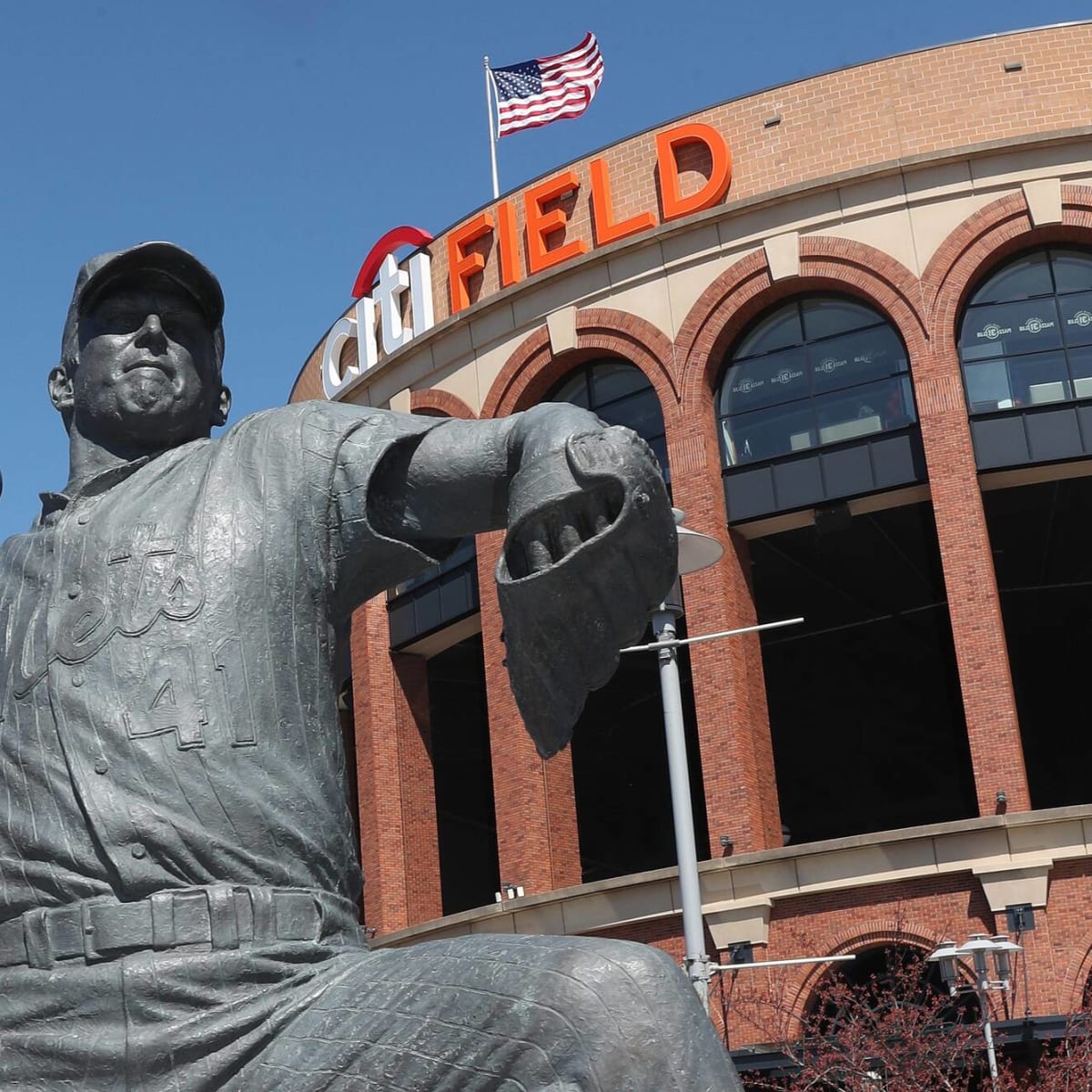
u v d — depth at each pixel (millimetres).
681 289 34062
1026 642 41875
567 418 2504
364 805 36594
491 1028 2199
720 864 29969
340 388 39469
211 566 2613
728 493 33062
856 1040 25016
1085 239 32312
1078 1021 25797
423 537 2783
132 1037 2326
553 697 2555
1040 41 33594
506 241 36750
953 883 28953
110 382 2812
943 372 31719
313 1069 2291
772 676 42344
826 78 34281
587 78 38344
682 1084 2123
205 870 2434
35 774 2510
